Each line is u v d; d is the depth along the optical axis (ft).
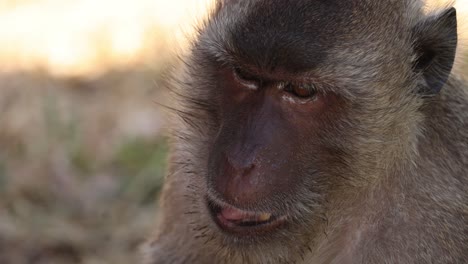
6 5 112.16
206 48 51.67
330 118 49.60
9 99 89.30
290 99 48.88
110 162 81.97
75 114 85.92
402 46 50.47
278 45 47.57
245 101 49.24
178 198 55.21
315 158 49.90
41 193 78.79
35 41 101.76
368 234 51.93
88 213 77.56
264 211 48.78
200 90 52.39
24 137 83.51
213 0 59.57
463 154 51.83
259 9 48.80
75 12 109.29
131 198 79.00
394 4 50.65
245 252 50.52
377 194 51.52
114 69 95.81
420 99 51.08
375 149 50.70
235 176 48.37
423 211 50.93
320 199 50.57
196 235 53.36
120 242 75.36
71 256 74.33
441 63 51.03
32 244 74.08
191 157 52.42
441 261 50.70
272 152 48.65
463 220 50.90
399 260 51.31
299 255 51.55
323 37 48.19
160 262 56.59
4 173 79.00
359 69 49.08
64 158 81.20
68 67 96.73
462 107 52.85
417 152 51.08
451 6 53.11
